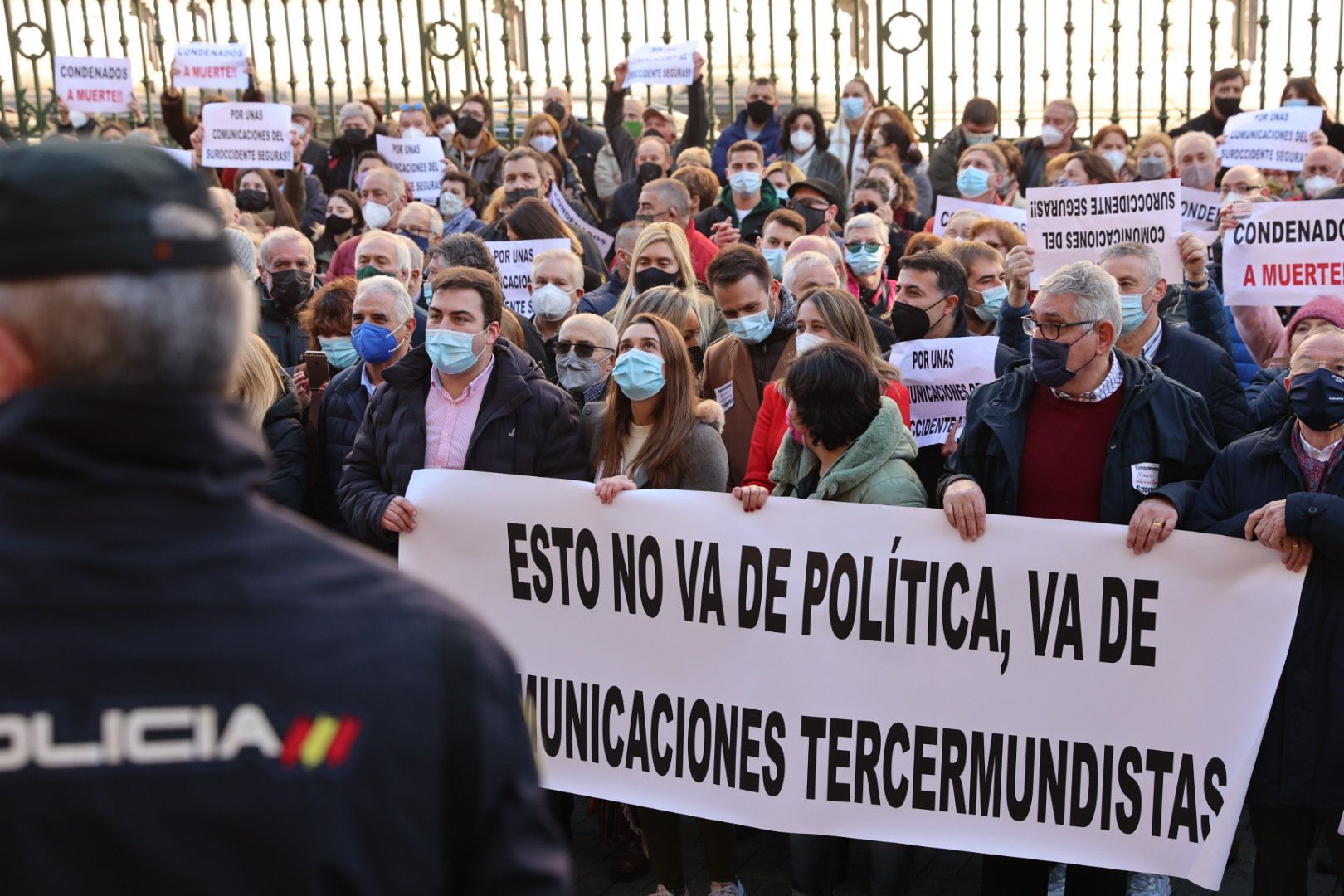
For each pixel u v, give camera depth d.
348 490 4.21
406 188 8.59
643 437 4.04
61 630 1.15
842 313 4.24
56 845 1.12
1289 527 3.18
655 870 3.88
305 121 11.04
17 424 1.17
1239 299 5.30
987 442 3.62
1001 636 3.49
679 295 5.02
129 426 1.18
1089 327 3.38
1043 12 11.09
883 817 3.59
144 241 1.18
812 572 3.62
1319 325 4.02
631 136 10.36
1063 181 7.56
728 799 3.72
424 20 12.81
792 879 3.99
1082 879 3.69
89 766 1.14
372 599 1.24
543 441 4.10
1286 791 3.28
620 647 3.82
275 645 1.19
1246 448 3.42
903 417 4.20
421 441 4.13
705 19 11.76
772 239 6.35
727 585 3.70
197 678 1.17
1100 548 3.41
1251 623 3.30
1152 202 5.21
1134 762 3.41
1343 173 7.55
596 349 4.70
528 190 8.05
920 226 8.41
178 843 1.14
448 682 1.23
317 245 8.92
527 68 11.85
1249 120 7.76
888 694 3.58
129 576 1.17
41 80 13.91
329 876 1.16
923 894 4.10
